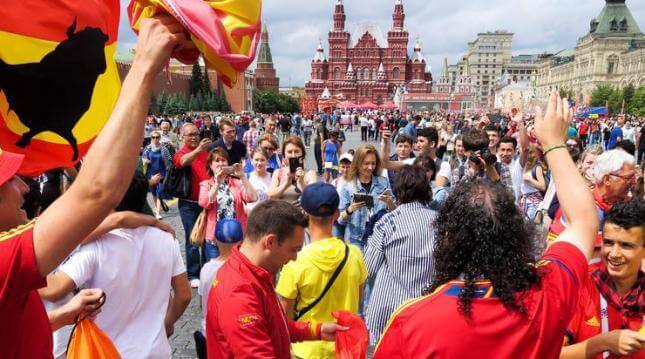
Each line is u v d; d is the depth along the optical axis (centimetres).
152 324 293
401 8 13162
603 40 11250
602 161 370
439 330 162
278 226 244
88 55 237
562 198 185
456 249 172
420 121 3122
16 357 152
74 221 130
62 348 287
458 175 624
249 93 11288
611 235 249
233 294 236
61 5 226
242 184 600
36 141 228
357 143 3575
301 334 281
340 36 13200
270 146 764
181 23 133
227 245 349
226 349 239
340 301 336
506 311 161
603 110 4656
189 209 674
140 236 289
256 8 142
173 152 1051
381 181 570
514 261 165
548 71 15538
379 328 382
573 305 170
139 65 133
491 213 168
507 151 711
